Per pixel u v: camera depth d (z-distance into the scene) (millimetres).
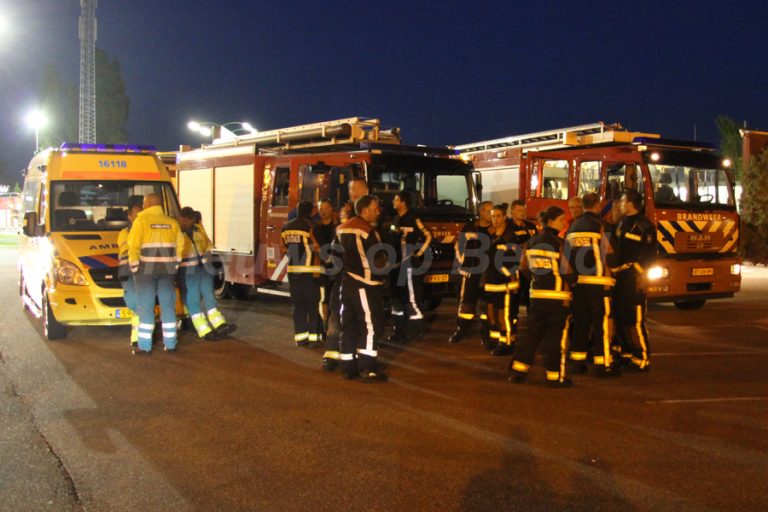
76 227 9703
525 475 4934
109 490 4684
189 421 6070
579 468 5062
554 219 7266
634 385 7305
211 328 9484
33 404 6555
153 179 10297
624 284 7723
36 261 9945
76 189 9844
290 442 5562
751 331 10375
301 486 4738
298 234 8766
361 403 6605
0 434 5746
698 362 8344
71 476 4910
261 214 12109
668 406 6570
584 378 7582
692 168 11484
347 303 7395
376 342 7363
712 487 4754
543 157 12469
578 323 7648
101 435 5723
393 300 9430
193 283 9297
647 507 4449
